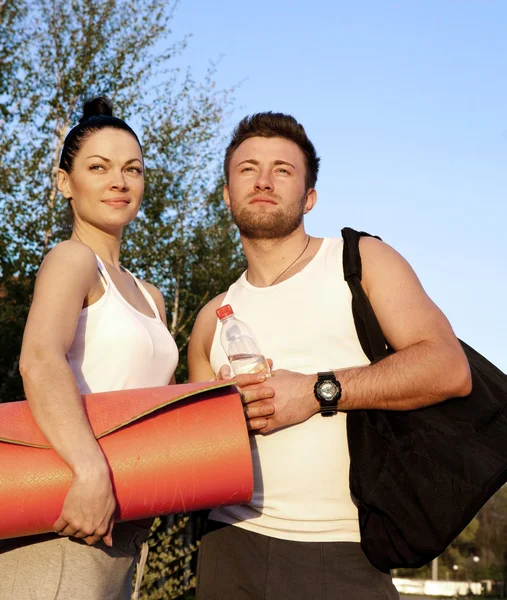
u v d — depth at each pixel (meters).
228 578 2.62
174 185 11.73
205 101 11.93
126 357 2.35
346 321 2.64
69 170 2.64
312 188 2.98
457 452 2.31
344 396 2.45
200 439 2.09
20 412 2.07
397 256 2.66
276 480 2.56
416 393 2.39
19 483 1.94
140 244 10.95
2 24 10.91
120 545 2.27
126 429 2.06
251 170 2.85
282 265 2.84
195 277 12.01
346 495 2.53
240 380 2.47
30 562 2.13
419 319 2.50
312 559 2.49
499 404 2.45
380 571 2.50
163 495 2.04
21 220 9.78
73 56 11.23
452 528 2.23
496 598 36.31
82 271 2.26
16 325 9.52
